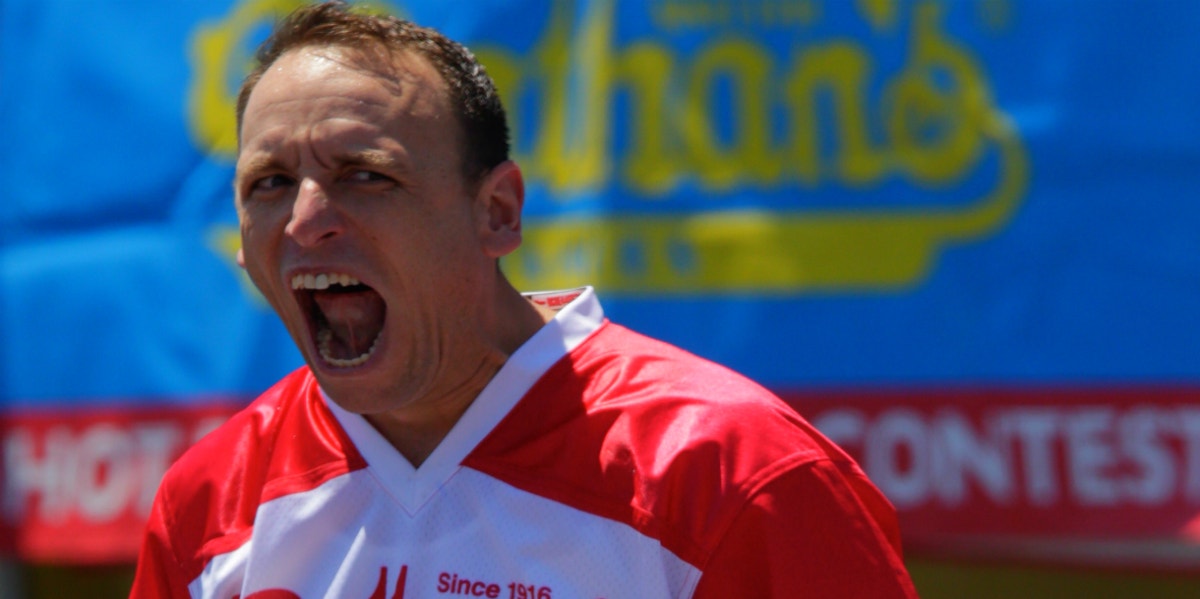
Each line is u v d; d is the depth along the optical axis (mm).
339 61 5594
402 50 5684
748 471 5473
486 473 5793
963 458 13523
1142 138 13648
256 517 6191
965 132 13875
